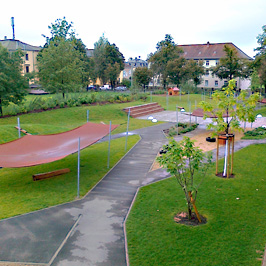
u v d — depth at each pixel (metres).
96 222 11.29
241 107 14.57
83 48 73.44
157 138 26.53
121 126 33.31
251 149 20.98
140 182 15.49
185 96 61.56
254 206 12.16
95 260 8.91
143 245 9.55
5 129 25.69
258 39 45.00
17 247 9.64
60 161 19.84
